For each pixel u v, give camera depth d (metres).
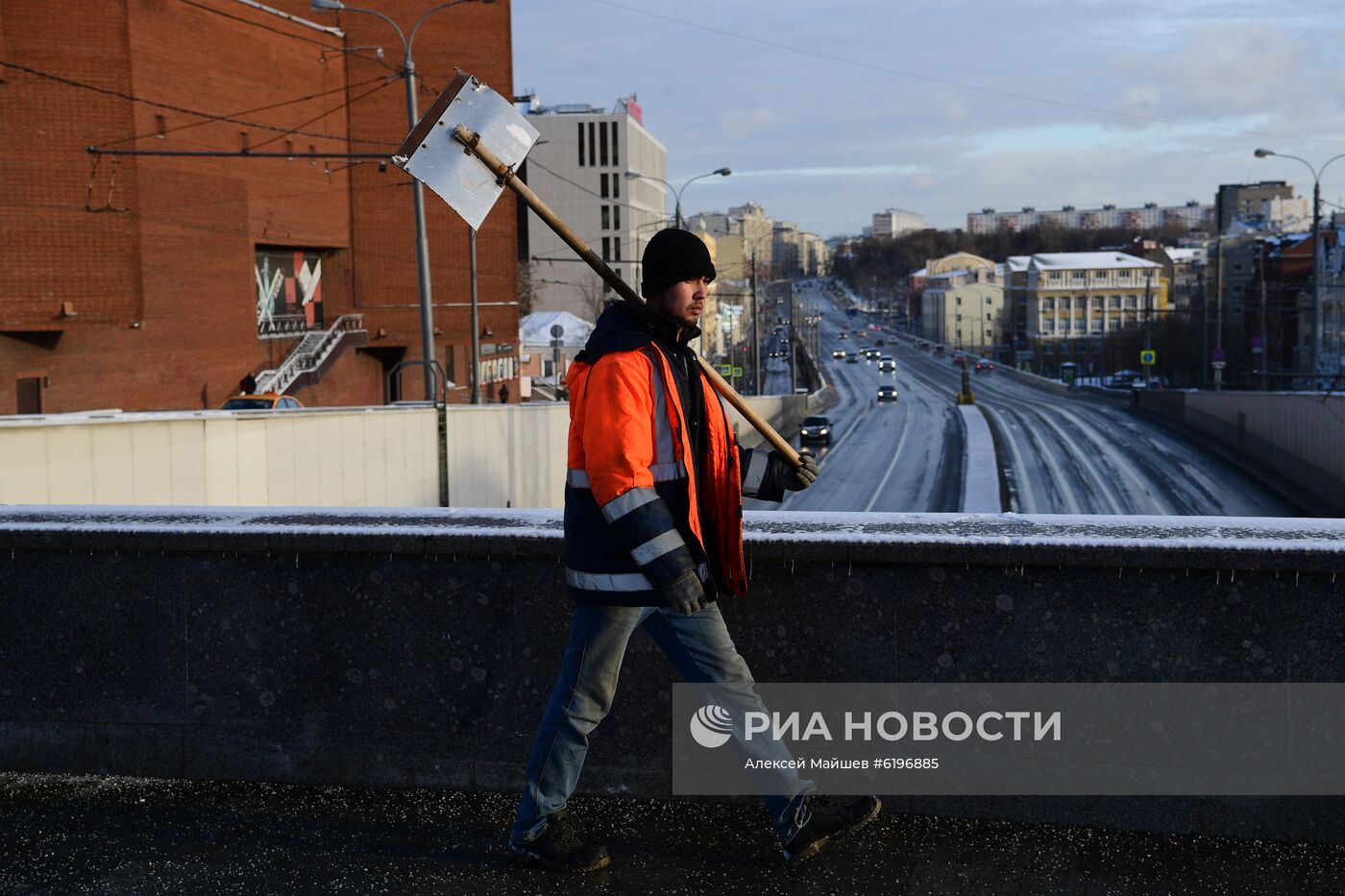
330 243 47.59
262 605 3.72
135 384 34.16
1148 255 170.12
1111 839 3.24
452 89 2.98
